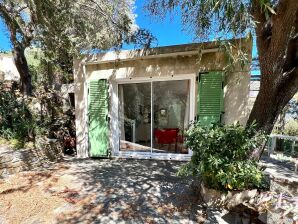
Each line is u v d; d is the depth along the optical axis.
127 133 6.30
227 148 3.37
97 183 4.30
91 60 6.03
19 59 6.79
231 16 2.70
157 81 5.89
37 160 5.38
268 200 3.13
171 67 5.56
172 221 3.05
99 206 3.41
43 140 5.80
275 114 3.77
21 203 3.47
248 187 3.48
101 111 6.07
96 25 5.73
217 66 5.14
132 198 3.69
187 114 5.65
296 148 6.83
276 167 5.07
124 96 6.23
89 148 6.24
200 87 5.16
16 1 5.08
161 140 6.01
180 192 3.93
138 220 3.05
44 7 4.61
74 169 5.15
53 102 7.23
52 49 5.88
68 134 7.05
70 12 5.00
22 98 6.00
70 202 3.53
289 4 2.85
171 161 5.83
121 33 5.70
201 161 3.38
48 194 3.80
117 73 6.00
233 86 5.02
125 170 5.09
